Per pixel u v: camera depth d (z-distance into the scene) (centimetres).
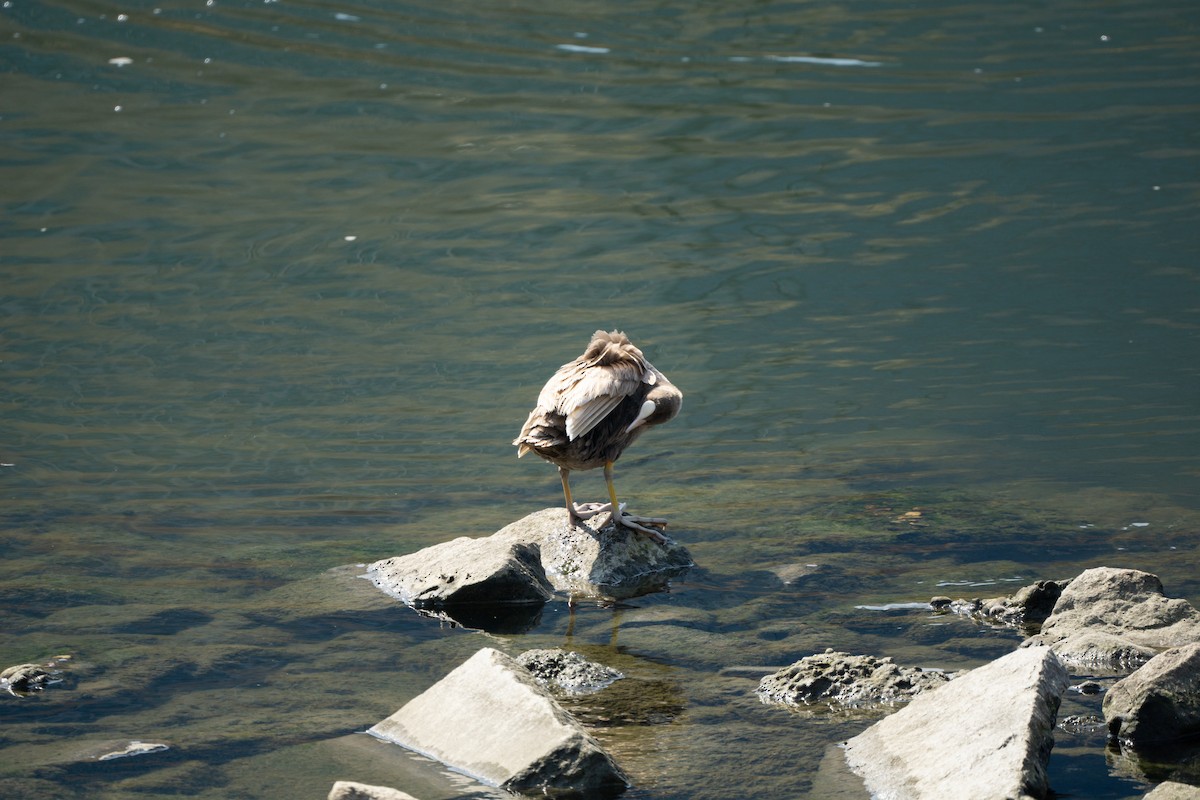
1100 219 2152
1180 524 1166
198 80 2834
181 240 2155
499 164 2467
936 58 2955
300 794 695
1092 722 771
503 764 714
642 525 1112
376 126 2638
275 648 923
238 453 1457
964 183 2327
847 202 2278
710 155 2491
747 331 1820
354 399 1628
